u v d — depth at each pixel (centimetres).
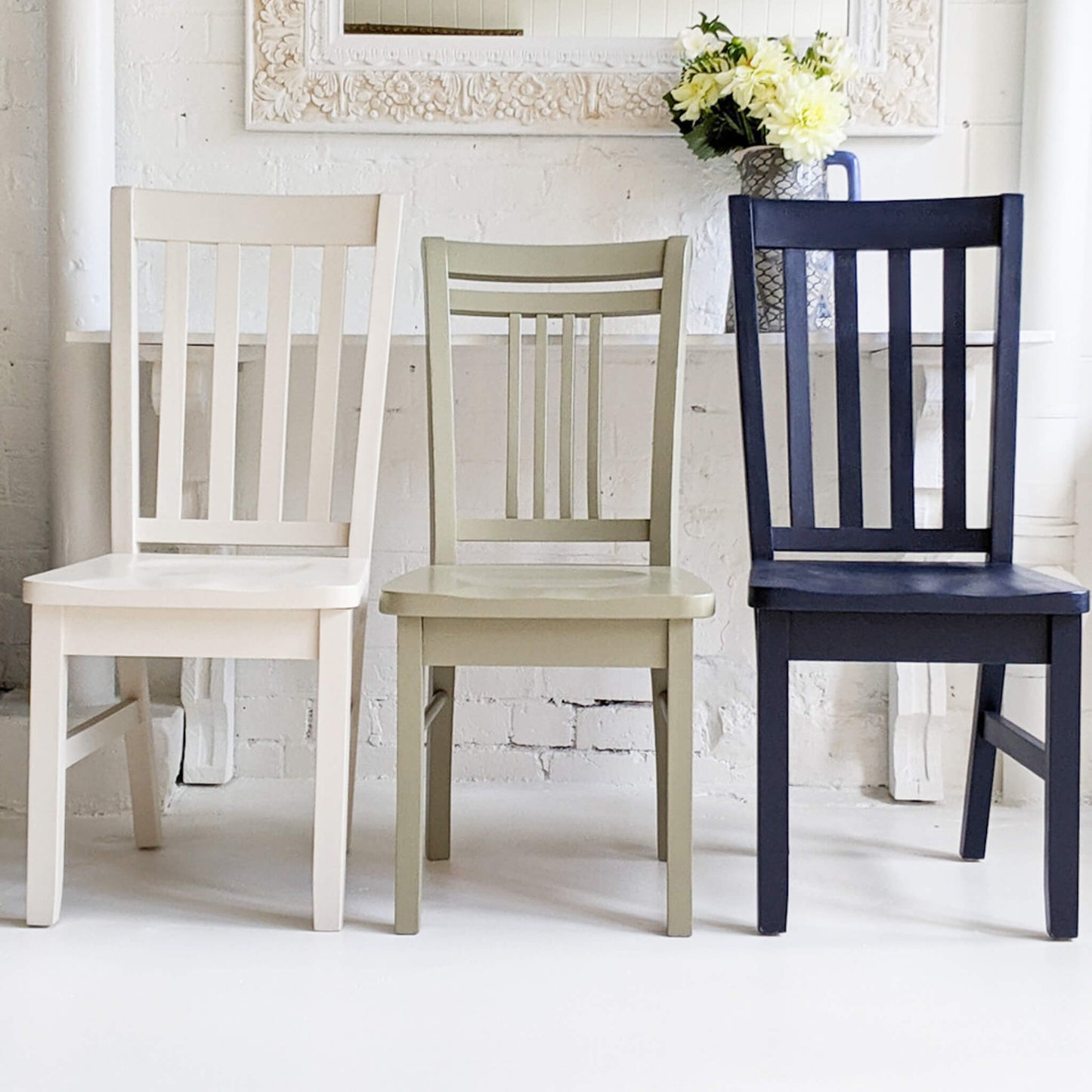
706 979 138
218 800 209
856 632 147
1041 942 150
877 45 210
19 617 221
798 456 171
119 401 173
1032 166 206
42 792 150
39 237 215
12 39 213
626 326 216
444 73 211
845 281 170
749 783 220
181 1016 126
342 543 172
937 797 212
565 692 221
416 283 217
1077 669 146
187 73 214
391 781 222
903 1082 114
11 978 135
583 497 220
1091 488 214
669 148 213
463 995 132
